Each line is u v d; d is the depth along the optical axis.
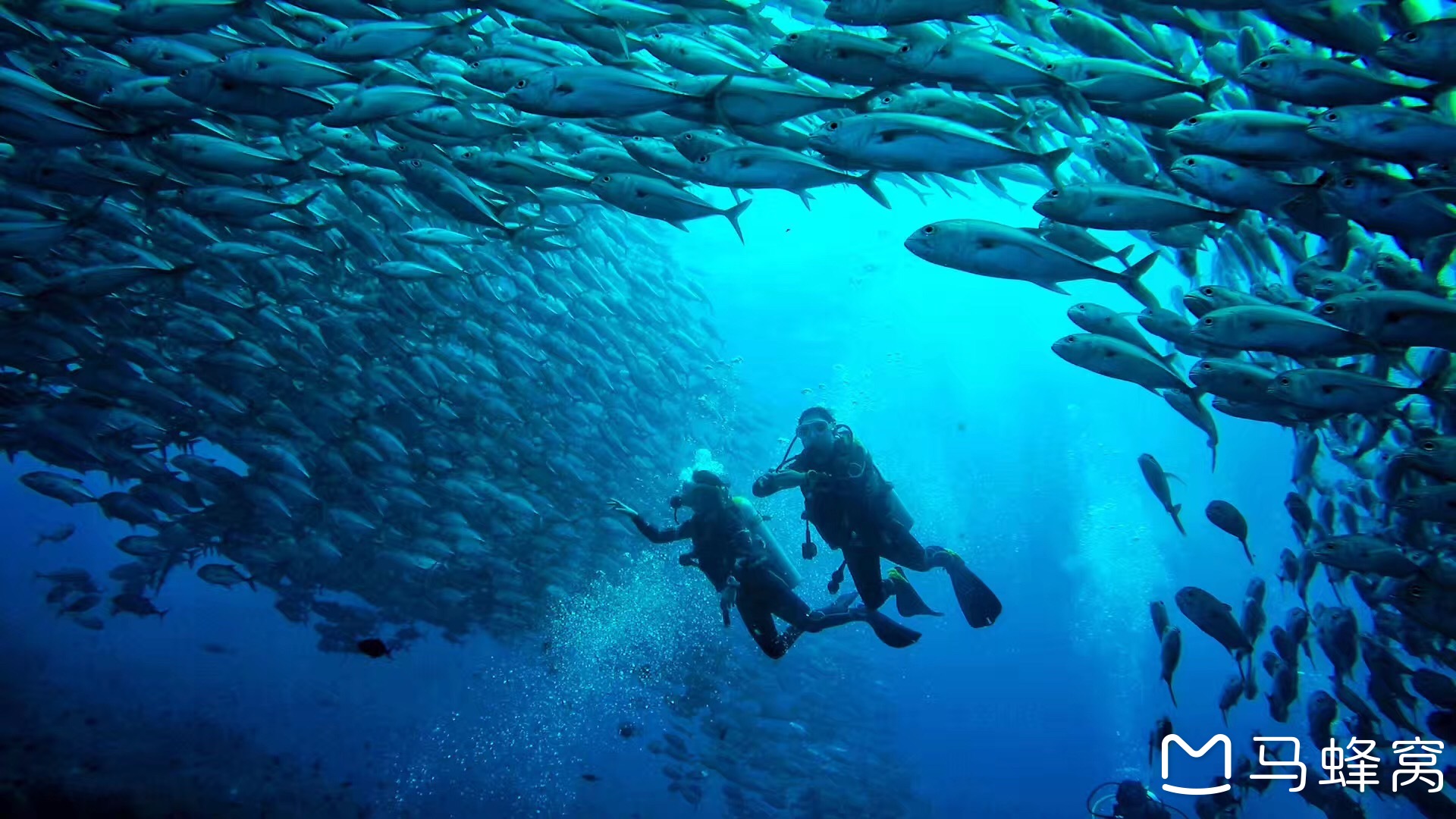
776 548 7.42
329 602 11.34
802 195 4.43
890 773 15.71
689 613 14.73
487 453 10.91
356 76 4.92
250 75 4.77
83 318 7.68
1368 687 6.32
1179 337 4.71
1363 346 3.87
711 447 17.28
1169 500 5.93
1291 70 3.63
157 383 8.66
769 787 11.99
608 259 12.69
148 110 5.46
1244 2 3.65
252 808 10.28
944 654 24.64
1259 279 5.69
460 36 5.22
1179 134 3.80
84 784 9.57
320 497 10.80
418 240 6.82
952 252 3.62
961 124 3.78
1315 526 6.72
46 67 5.67
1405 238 3.71
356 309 9.42
